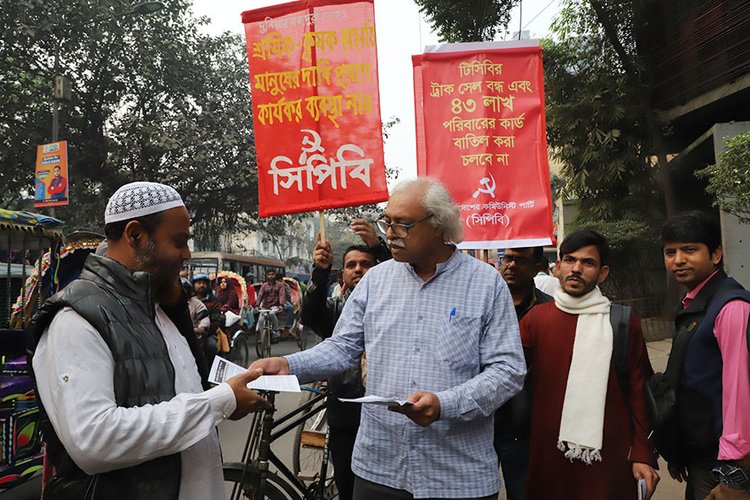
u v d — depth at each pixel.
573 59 11.29
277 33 3.25
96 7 13.55
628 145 10.59
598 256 2.44
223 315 8.05
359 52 3.20
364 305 2.13
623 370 2.34
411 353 1.91
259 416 2.77
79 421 1.36
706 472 2.15
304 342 13.57
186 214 1.71
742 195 5.75
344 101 3.20
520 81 3.58
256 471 2.71
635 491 2.28
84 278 1.55
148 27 15.11
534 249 3.23
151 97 15.71
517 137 3.54
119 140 15.13
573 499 2.32
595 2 10.37
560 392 2.38
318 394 3.29
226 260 16.84
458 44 3.59
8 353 4.59
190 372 1.74
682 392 2.19
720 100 9.47
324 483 3.25
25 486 4.36
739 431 1.96
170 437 1.42
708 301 2.20
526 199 3.48
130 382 1.47
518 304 3.24
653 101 10.71
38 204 10.36
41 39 13.39
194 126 14.62
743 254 8.23
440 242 1.97
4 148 13.80
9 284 4.96
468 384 1.79
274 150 3.23
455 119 3.57
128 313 1.54
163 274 1.66
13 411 3.85
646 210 10.94
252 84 3.26
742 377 1.98
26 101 14.25
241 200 16.61
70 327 1.44
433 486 1.83
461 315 1.91
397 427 1.89
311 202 3.20
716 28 9.16
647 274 11.30
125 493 1.47
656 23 10.43
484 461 1.87
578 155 10.98
